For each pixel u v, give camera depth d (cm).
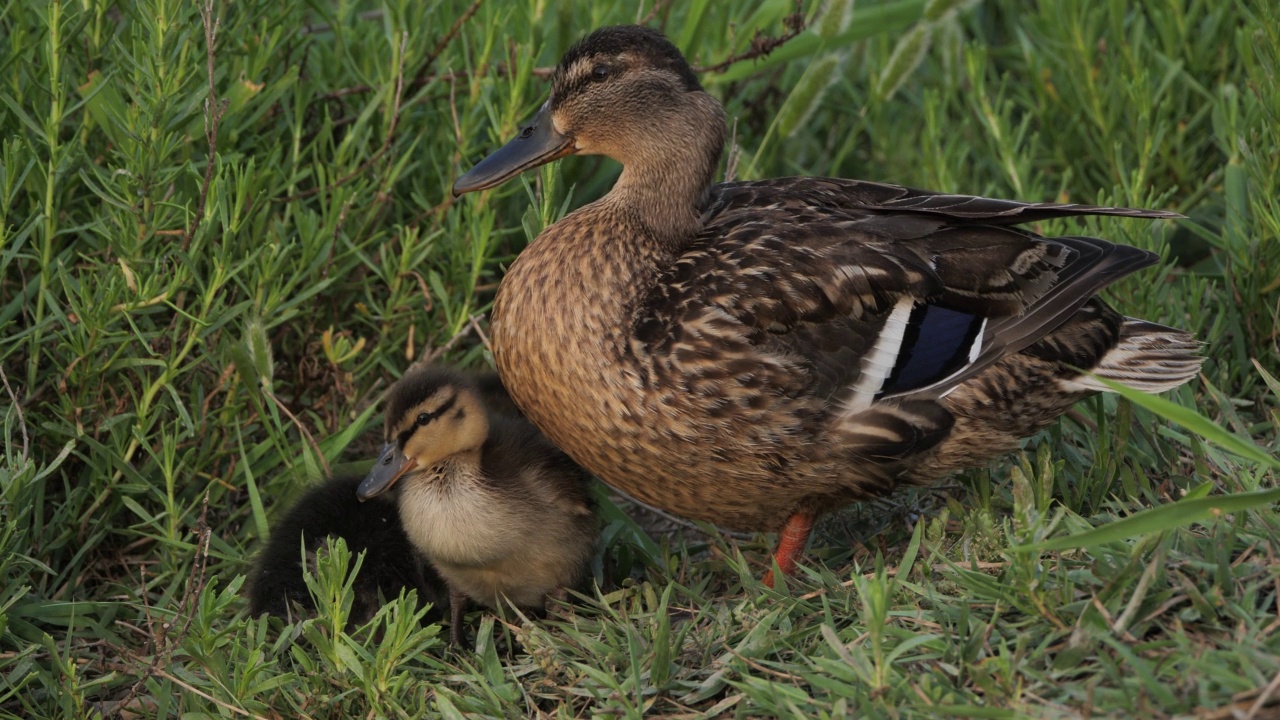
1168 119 830
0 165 609
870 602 444
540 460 618
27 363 641
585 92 609
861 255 572
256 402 638
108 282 610
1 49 675
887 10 842
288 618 592
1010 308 581
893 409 561
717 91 824
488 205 696
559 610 604
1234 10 858
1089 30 838
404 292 696
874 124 892
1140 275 702
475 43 761
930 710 429
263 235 688
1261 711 399
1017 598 479
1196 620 454
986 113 795
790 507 589
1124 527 446
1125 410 595
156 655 536
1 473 557
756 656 499
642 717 482
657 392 552
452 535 578
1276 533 489
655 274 575
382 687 504
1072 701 429
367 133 709
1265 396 664
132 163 601
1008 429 589
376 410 719
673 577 616
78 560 614
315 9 750
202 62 682
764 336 552
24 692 556
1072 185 858
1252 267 700
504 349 589
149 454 639
